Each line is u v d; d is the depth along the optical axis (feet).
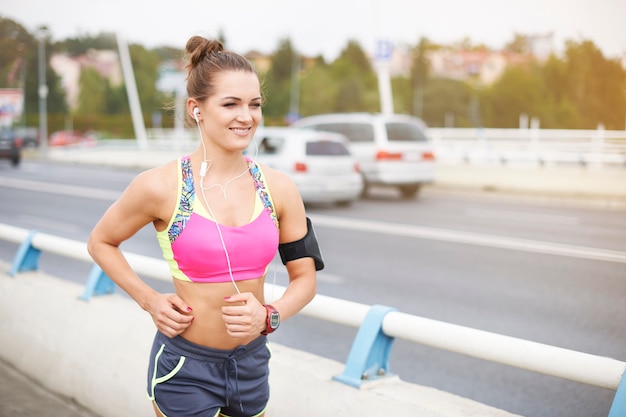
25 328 13.33
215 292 6.55
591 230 38.37
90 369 11.66
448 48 374.02
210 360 6.64
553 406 13.79
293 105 323.98
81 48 227.61
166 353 6.75
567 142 78.64
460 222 41.29
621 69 106.32
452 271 26.86
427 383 15.07
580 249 31.99
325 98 341.00
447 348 7.95
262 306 6.48
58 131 207.82
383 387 8.18
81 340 11.88
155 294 6.71
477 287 24.11
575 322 19.67
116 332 11.19
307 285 6.96
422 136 55.62
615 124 105.60
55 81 213.66
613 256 30.14
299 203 6.93
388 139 54.24
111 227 6.81
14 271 14.03
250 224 6.56
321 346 17.42
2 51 96.53
